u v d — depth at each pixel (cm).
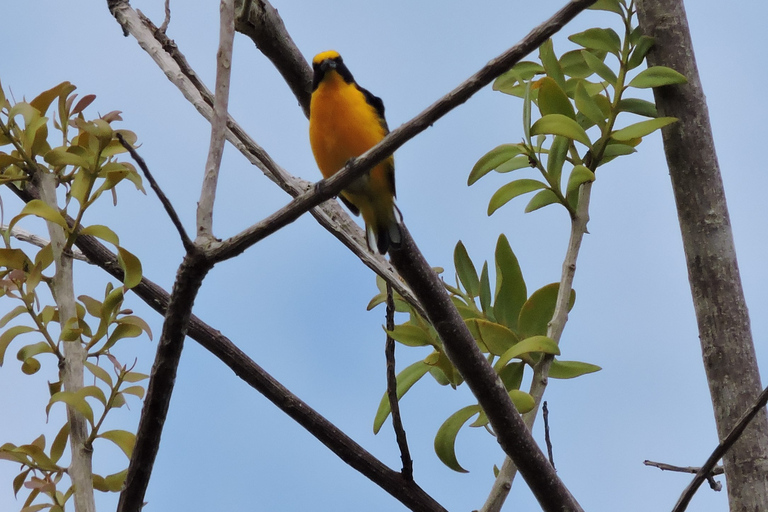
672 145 737
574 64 809
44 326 545
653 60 765
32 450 524
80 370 535
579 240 733
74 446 518
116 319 550
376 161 542
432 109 538
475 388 639
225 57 561
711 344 682
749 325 686
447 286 792
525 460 628
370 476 684
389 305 714
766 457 638
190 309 503
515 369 743
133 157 474
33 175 583
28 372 558
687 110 739
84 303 554
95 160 546
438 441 701
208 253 498
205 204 525
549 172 743
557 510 637
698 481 552
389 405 731
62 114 604
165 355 500
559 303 716
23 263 567
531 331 743
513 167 760
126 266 541
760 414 651
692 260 707
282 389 687
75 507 498
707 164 723
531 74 833
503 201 749
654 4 768
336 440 683
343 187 538
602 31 771
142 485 508
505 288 764
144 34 741
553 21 529
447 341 641
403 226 664
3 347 536
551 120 714
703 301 695
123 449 521
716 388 672
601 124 753
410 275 661
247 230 512
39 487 507
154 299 729
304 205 528
